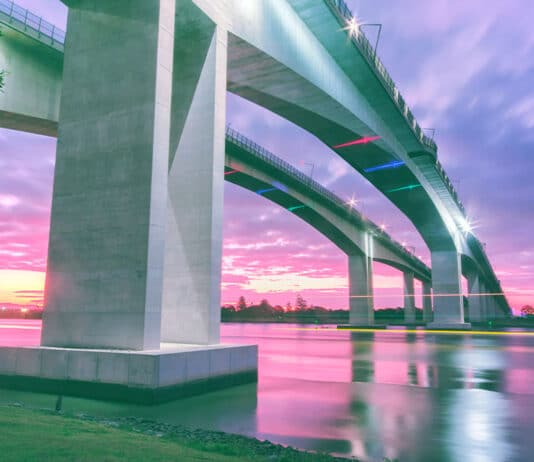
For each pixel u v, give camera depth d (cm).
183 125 2192
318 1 3086
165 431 1026
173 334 2061
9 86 2595
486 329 9194
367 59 3894
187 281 2062
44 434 767
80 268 1809
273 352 3391
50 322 1828
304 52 3303
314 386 1775
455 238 8944
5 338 4422
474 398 1495
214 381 1684
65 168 1908
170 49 1875
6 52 2586
